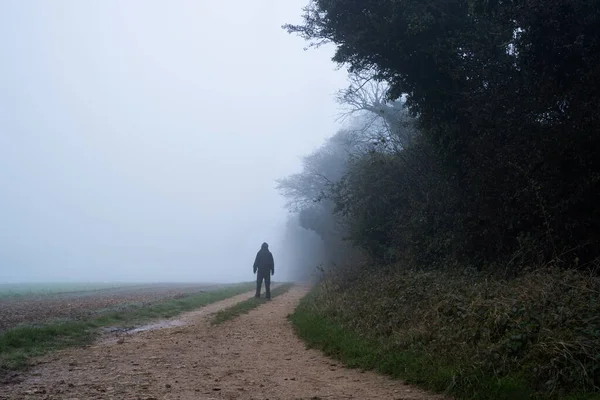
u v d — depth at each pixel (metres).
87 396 6.82
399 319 10.38
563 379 6.20
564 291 8.40
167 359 9.59
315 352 10.46
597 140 10.70
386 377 8.02
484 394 6.37
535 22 11.17
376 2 14.88
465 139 14.23
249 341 11.90
